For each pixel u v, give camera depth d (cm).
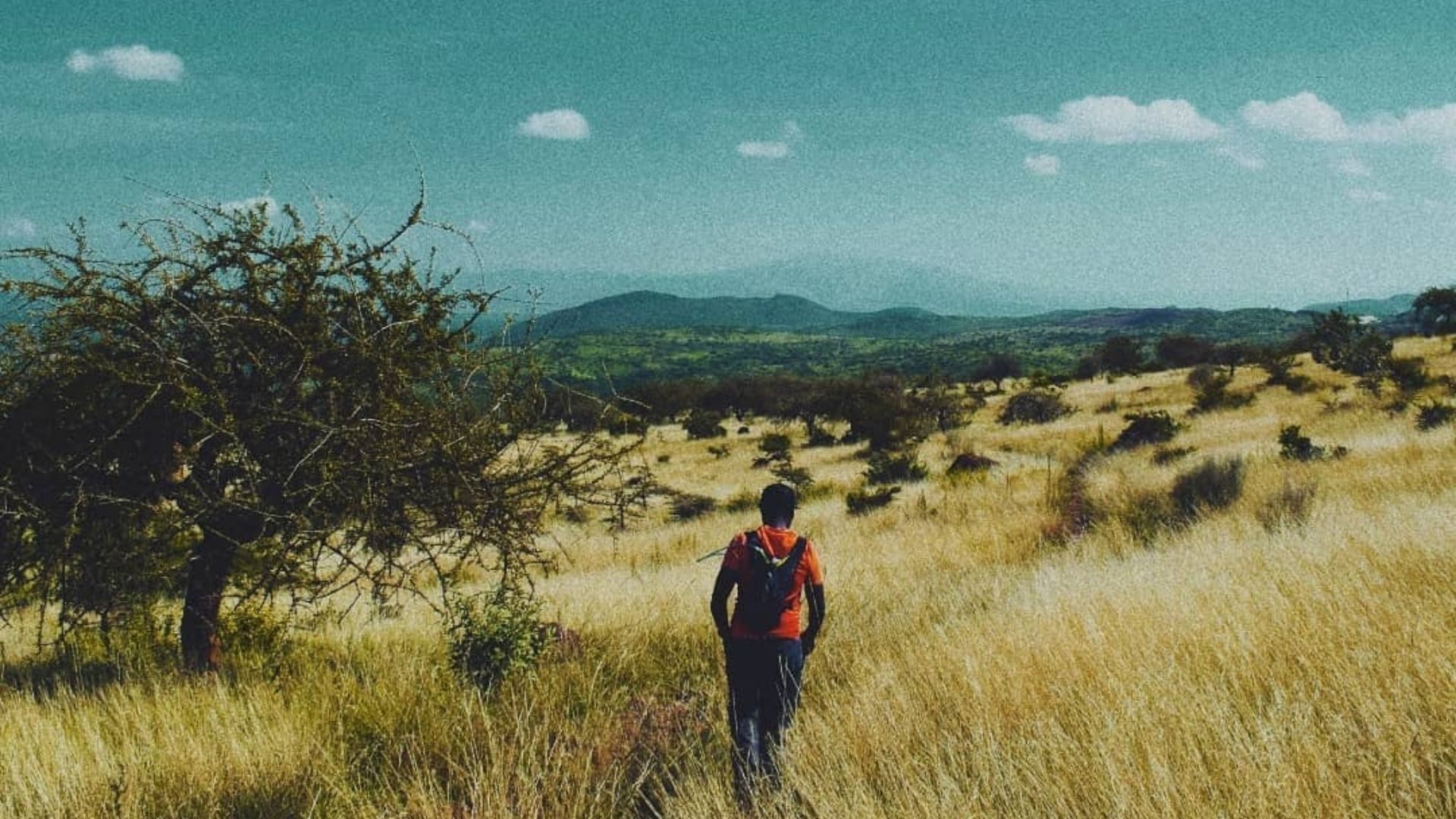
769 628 424
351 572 777
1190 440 2688
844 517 2080
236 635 671
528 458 641
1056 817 289
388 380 597
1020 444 3625
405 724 525
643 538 2102
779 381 9025
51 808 372
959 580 965
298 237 618
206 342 605
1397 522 711
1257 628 439
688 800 360
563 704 559
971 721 390
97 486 589
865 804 321
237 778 414
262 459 603
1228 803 273
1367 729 307
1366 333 4203
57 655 716
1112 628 493
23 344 564
